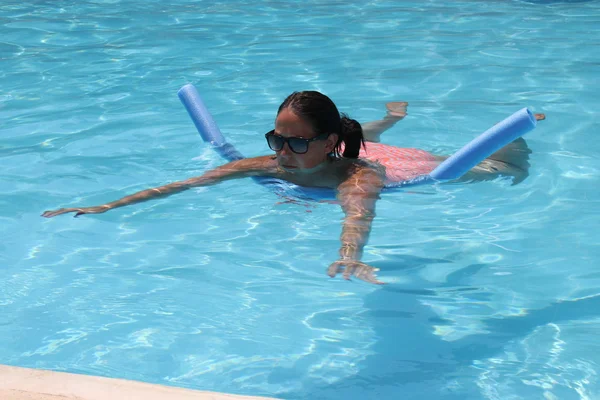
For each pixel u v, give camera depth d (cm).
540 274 286
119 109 490
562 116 461
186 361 236
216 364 234
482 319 257
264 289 279
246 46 657
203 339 247
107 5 843
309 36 688
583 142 418
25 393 193
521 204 346
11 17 784
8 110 493
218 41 677
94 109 491
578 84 527
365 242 277
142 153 409
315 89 530
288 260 300
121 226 331
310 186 347
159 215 341
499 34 682
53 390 195
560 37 666
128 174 382
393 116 463
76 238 320
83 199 354
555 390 218
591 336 245
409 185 360
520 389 219
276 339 247
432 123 453
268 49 645
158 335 250
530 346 241
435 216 335
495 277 285
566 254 300
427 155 390
